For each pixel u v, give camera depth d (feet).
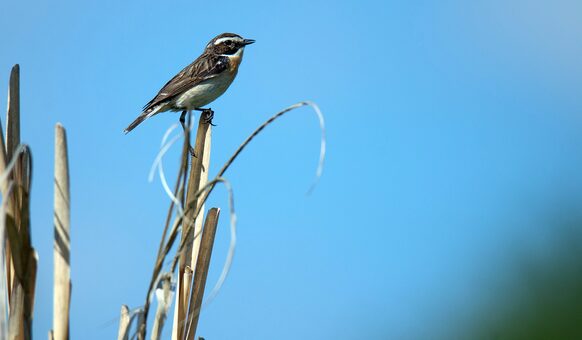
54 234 27.37
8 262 27.89
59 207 27.43
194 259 31.14
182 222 28.25
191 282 30.76
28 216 26.48
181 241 28.96
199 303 30.73
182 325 30.45
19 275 26.32
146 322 28.12
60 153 27.48
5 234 27.50
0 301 24.72
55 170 27.48
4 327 24.58
